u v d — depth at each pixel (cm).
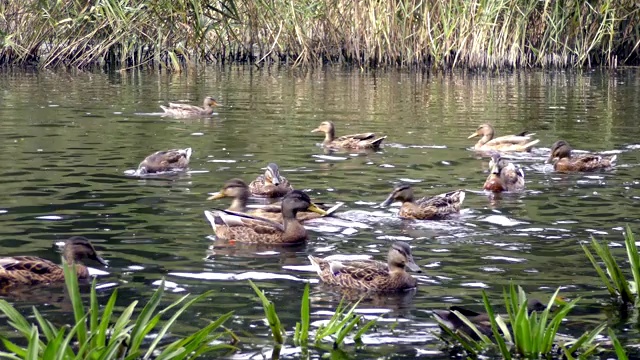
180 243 1250
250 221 1286
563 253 1209
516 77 3941
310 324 929
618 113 2803
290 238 1277
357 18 4181
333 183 1698
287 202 1298
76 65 4059
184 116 2642
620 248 1230
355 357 840
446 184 1717
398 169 1867
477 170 1873
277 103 3014
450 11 3966
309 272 1133
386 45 4206
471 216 1449
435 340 891
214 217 1322
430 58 4203
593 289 1050
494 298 1015
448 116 2744
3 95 3033
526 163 1988
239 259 1184
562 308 908
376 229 1363
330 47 4331
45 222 1333
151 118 2577
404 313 976
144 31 3931
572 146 2180
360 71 4131
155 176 1723
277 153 2038
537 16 4156
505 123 2589
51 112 2638
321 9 4144
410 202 1455
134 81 3644
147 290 1028
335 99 3147
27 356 691
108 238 1257
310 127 2462
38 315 771
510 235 1316
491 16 3916
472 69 4072
